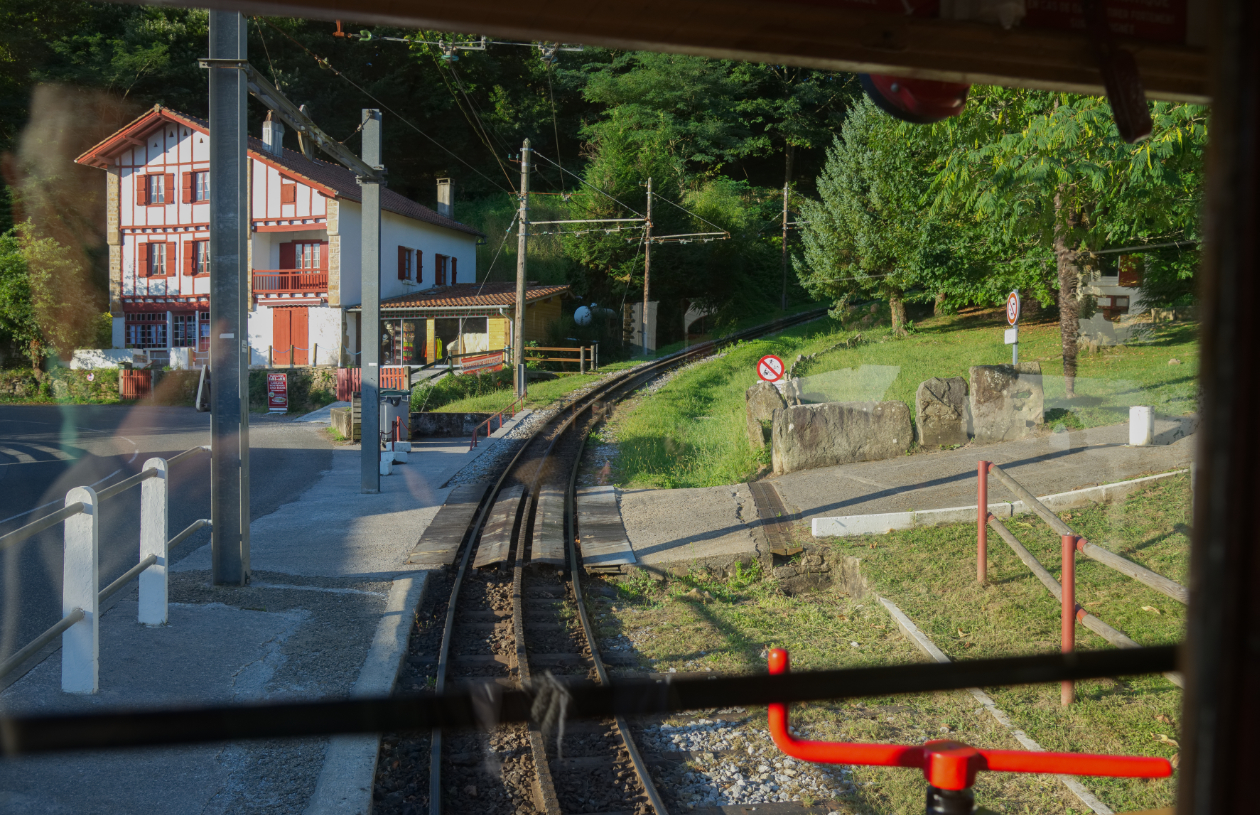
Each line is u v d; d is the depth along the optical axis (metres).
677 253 47.12
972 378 12.95
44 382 35.72
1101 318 17.84
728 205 52.56
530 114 54.22
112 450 19.16
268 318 37.22
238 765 4.36
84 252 39.66
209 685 5.32
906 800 4.32
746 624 7.31
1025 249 20.28
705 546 9.37
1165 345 16.36
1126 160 9.20
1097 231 11.61
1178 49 2.02
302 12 1.78
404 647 6.22
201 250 38.00
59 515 4.55
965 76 2.21
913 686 1.15
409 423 21.27
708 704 1.06
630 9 1.94
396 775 4.57
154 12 37.97
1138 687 5.47
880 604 7.32
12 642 5.90
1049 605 6.70
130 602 7.02
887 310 35.19
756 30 2.02
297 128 10.04
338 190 36.16
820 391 19.62
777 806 4.34
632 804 4.35
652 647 6.84
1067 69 2.21
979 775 4.55
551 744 4.97
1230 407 0.82
